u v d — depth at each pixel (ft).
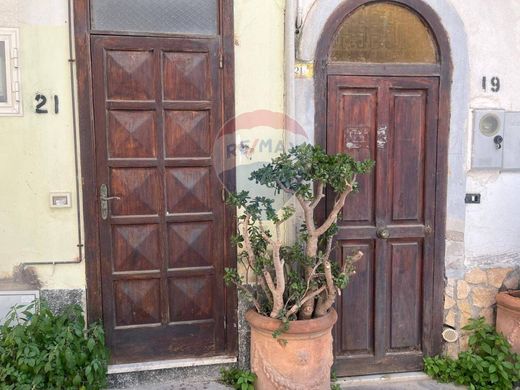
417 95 10.87
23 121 9.77
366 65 10.62
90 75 9.87
